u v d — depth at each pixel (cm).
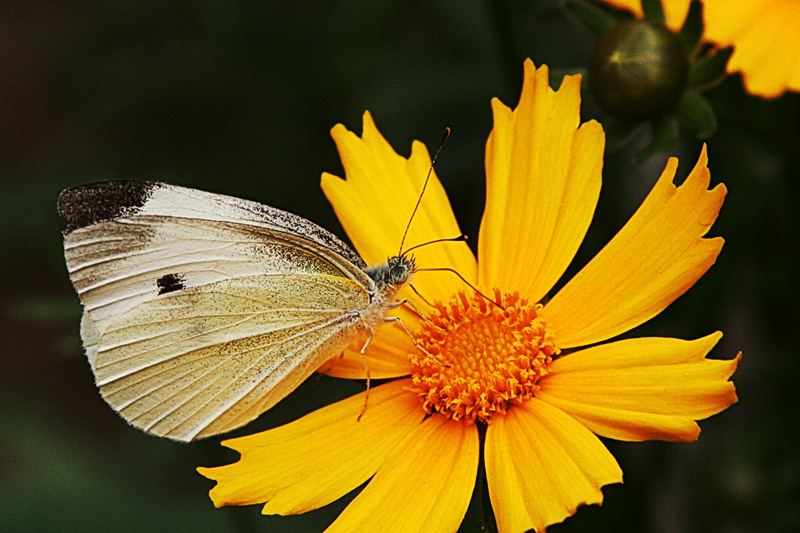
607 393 21
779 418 24
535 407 21
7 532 25
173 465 27
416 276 23
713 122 23
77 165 27
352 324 22
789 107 24
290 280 22
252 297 22
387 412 22
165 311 22
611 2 23
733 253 24
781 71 22
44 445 26
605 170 24
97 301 22
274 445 22
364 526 21
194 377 22
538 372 22
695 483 24
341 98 26
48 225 27
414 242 23
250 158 27
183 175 27
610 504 23
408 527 21
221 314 22
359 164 23
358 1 26
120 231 22
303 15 27
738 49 23
